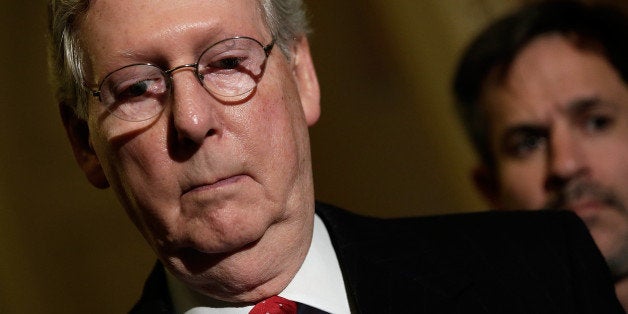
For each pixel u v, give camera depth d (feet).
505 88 9.81
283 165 5.15
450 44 10.16
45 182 11.26
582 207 9.44
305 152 5.48
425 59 10.33
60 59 5.44
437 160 10.32
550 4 9.64
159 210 5.12
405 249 6.10
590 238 6.26
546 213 6.43
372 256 5.98
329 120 10.73
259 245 5.22
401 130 10.48
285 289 5.51
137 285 11.15
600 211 9.40
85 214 11.25
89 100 5.24
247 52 5.08
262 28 5.27
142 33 4.91
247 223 5.02
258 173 5.04
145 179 5.08
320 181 10.72
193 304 5.63
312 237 5.75
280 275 5.42
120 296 11.14
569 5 9.59
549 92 9.59
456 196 10.21
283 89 5.26
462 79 10.07
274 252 5.29
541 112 9.62
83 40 5.17
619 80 9.46
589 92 9.47
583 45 9.52
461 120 10.14
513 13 9.78
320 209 6.34
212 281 5.32
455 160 10.21
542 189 9.65
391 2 10.47
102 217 11.26
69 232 11.22
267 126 5.09
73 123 5.77
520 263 5.97
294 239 5.37
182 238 5.13
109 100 5.08
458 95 10.10
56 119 11.30
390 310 5.62
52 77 5.74
